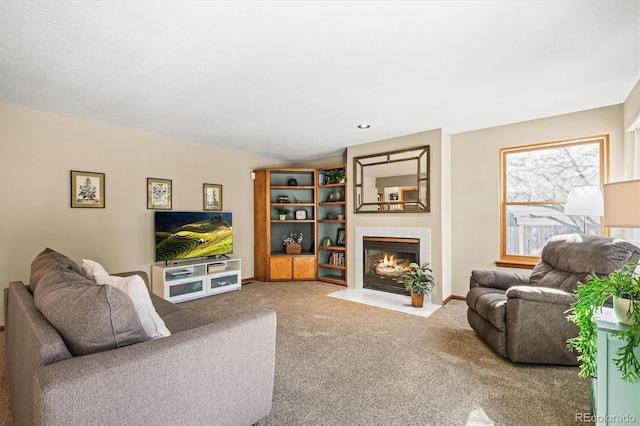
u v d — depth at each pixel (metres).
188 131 3.96
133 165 3.87
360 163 4.64
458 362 2.29
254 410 1.46
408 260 4.26
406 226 4.16
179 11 1.63
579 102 2.99
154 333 1.38
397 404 1.77
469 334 2.85
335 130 3.92
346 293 4.42
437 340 2.71
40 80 2.46
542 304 2.21
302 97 2.83
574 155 3.36
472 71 2.32
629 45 1.96
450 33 1.83
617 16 1.67
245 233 5.30
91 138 3.51
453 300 4.04
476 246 3.91
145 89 2.64
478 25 1.75
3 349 2.50
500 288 2.92
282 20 1.71
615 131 3.05
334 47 1.99
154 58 2.12
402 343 2.64
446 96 2.82
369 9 1.62
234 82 2.51
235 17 1.68
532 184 3.61
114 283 1.48
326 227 5.61
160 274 3.86
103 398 0.94
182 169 4.40
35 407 0.88
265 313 1.53
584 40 1.91
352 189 4.77
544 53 2.06
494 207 3.79
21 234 3.03
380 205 4.40
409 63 2.20
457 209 4.05
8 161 2.96
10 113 2.97
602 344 1.42
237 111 3.20
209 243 4.49
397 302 3.93
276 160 5.85
